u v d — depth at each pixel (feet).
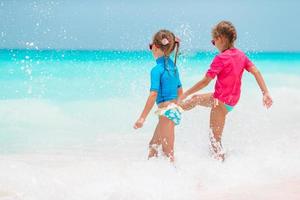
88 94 40.32
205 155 20.20
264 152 20.51
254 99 37.06
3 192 15.14
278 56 144.25
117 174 17.11
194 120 27.78
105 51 131.44
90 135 25.36
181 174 17.06
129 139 24.41
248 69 20.79
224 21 20.75
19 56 96.53
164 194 15.03
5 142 23.65
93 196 14.75
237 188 15.74
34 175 17.01
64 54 120.57
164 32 18.97
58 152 21.62
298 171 17.71
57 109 33.04
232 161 18.99
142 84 47.65
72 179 16.55
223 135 24.36
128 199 14.60
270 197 14.53
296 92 42.42
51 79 53.36
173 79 18.94
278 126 27.14
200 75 54.54
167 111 18.34
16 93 41.47
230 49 20.40
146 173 16.99
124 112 31.91
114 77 54.65
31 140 24.16
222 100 19.84
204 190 15.62
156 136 18.76
